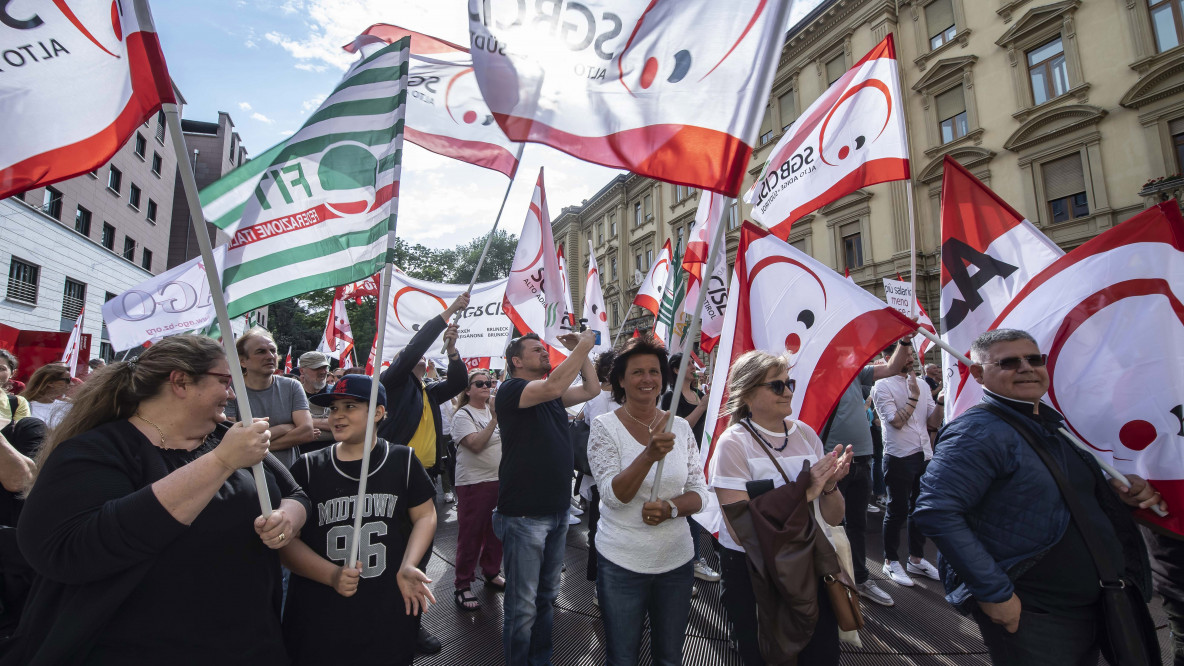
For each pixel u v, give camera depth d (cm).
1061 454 198
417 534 202
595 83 204
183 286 604
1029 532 188
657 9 207
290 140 227
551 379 281
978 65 1548
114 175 2089
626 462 245
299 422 343
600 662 330
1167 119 1220
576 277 3694
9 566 248
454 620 383
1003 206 310
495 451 416
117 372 161
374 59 230
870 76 375
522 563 283
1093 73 1327
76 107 169
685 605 240
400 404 358
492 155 350
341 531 198
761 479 232
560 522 306
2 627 244
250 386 340
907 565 456
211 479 137
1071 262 266
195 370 159
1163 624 347
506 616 283
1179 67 1195
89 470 141
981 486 192
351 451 210
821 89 1958
